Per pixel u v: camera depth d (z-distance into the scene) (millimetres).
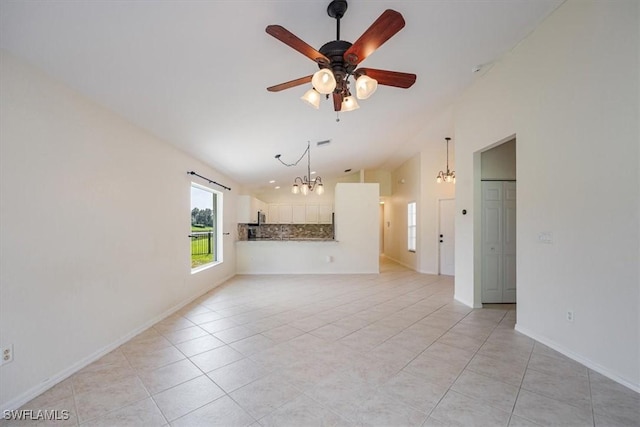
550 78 2699
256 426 1683
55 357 2129
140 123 3090
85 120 2432
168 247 3812
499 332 3180
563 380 2164
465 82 3832
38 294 2006
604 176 2225
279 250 7105
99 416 1766
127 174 2975
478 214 4102
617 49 2119
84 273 2408
